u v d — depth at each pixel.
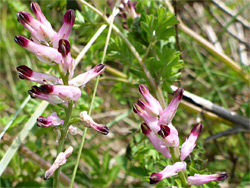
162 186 0.08
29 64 0.13
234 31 0.18
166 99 0.10
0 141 0.11
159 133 0.06
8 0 0.12
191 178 0.06
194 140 0.06
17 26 0.12
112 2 0.11
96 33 0.09
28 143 0.12
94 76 0.06
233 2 0.19
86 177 0.12
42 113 0.10
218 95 0.15
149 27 0.09
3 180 0.11
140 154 0.09
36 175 0.11
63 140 0.06
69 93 0.06
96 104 0.12
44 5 0.11
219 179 0.06
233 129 0.12
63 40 0.06
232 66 0.13
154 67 0.09
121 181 0.12
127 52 0.10
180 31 0.13
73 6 0.11
